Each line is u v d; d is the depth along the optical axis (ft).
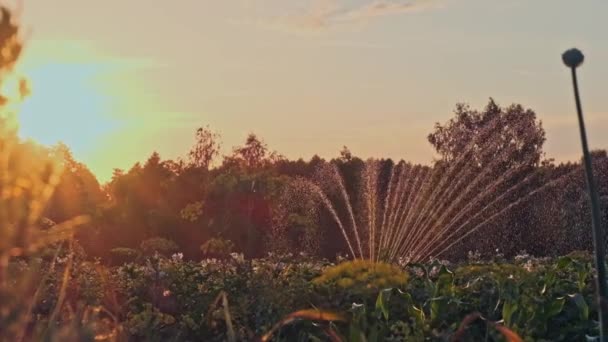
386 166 61.16
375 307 18.49
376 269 19.98
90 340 8.76
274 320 18.25
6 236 6.64
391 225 30.14
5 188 6.66
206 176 86.48
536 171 65.51
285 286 19.54
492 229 64.13
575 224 66.49
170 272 20.84
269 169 99.25
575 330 17.89
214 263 23.85
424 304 18.53
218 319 18.51
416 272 23.36
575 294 18.01
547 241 67.00
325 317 11.21
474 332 17.72
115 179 76.69
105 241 43.62
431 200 46.96
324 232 72.18
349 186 74.02
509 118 65.31
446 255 61.93
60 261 17.39
